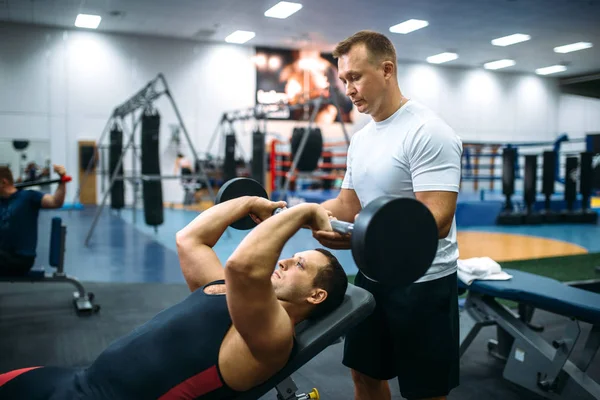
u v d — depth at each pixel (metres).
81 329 3.08
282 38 11.30
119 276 4.46
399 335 1.53
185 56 11.55
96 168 10.82
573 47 11.88
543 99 15.25
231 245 6.23
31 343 2.83
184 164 10.44
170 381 1.15
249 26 10.32
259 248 1.07
